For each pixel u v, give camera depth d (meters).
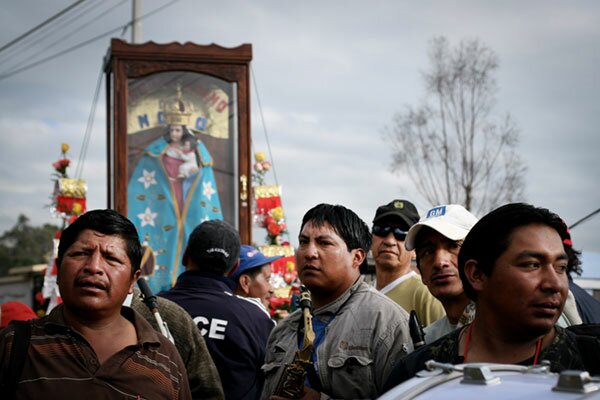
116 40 8.13
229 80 8.36
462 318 3.49
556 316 2.51
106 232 3.10
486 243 2.59
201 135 8.31
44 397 2.84
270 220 8.08
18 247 57.12
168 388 3.06
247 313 4.48
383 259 4.78
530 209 2.58
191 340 3.84
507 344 2.60
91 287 3.00
